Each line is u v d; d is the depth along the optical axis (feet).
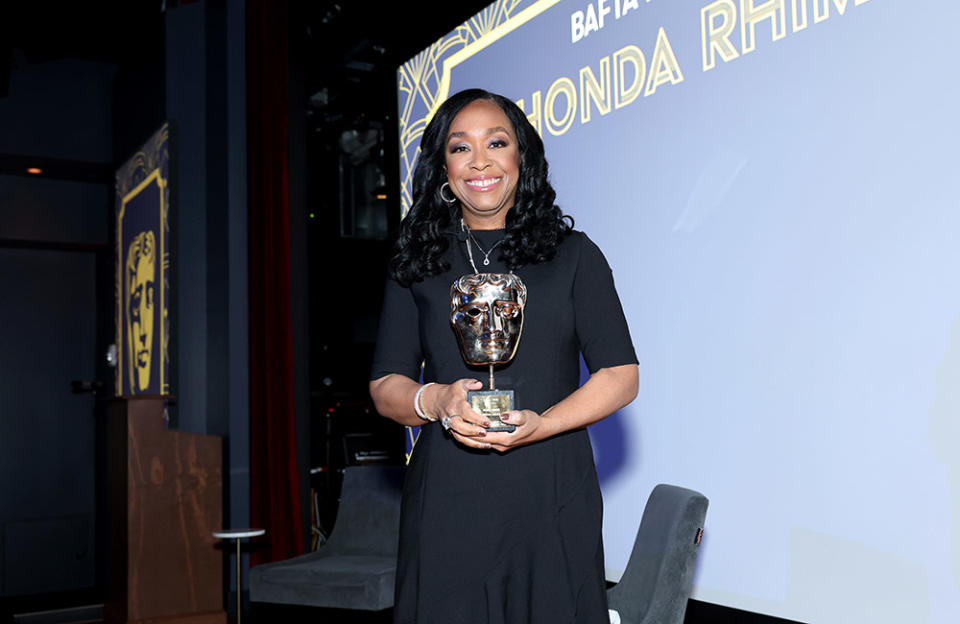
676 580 7.19
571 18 10.96
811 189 8.10
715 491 8.96
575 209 10.82
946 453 6.95
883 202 7.49
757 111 8.63
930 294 7.10
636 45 10.05
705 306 9.14
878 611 7.41
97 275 22.11
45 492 20.86
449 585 3.92
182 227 17.02
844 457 7.75
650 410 9.77
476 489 3.98
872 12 7.62
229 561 15.58
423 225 4.34
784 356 8.30
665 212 9.62
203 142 17.37
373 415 21.12
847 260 7.77
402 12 14.26
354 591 11.28
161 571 14.97
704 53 9.21
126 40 19.19
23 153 19.81
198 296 17.07
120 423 15.46
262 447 15.61
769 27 8.54
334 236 24.21
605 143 10.41
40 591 20.51
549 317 4.09
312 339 23.82
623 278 10.12
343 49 17.33
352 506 13.12
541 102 11.41
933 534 7.04
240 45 16.98
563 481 4.01
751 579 8.55
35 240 20.94
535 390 4.04
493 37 12.23
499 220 4.35
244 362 16.26
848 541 7.69
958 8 6.98
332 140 22.74
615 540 10.13
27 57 19.76
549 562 3.92
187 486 15.40
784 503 8.27
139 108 18.93
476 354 3.94
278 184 16.05
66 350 21.52
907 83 7.33
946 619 6.92
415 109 13.85
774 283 8.43
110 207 21.77
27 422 20.84
